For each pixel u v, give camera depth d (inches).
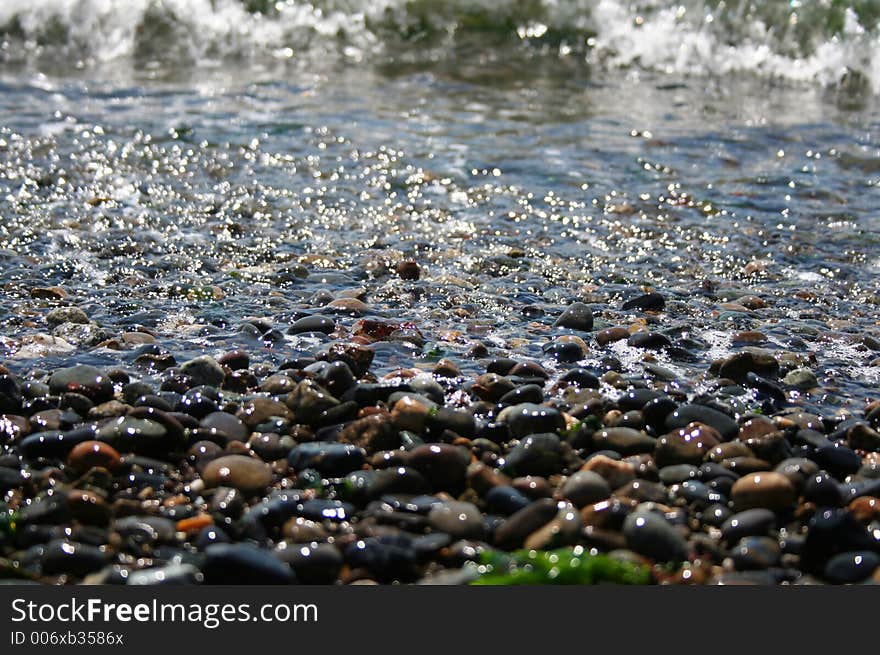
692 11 462.3
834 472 164.2
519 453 161.0
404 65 443.5
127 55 439.8
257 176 311.1
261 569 131.7
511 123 369.1
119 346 201.3
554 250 267.4
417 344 208.2
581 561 136.2
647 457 164.4
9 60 423.2
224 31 461.7
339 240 269.0
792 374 198.1
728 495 154.9
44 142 328.2
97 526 142.2
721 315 230.7
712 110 393.7
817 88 433.7
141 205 285.7
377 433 165.6
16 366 190.9
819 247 274.5
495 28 482.3
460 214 290.0
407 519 144.6
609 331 213.5
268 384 182.9
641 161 334.0
